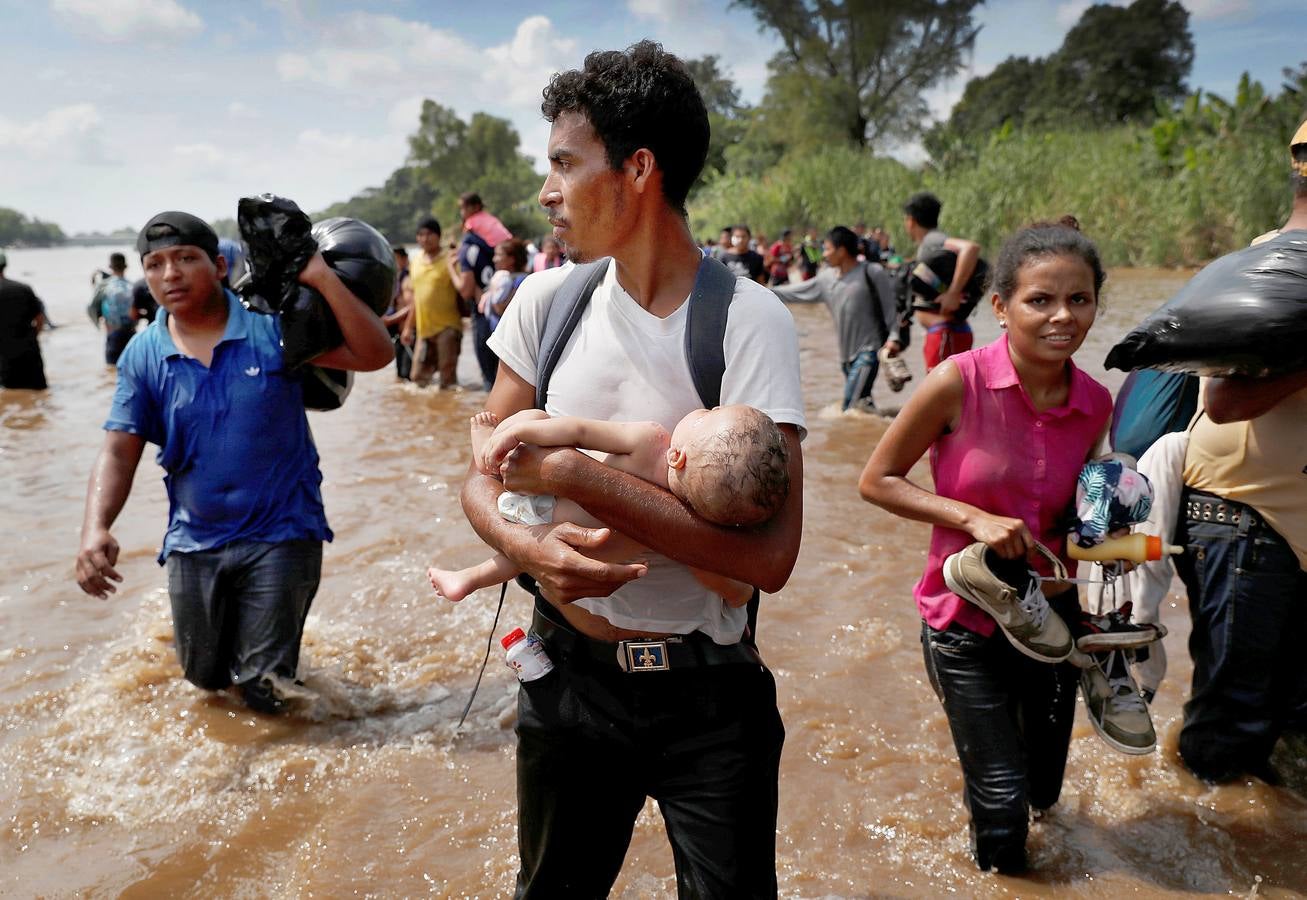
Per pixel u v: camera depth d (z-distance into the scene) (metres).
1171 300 2.81
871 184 32.84
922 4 55.00
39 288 44.84
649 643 1.98
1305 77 30.50
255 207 3.37
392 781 3.49
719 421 1.74
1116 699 2.86
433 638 4.68
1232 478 3.15
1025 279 2.62
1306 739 3.43
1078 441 2.75
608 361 1.96
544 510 1.89
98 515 3.70
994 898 2.83
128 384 3.81
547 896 2.16
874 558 5.55
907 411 2.81
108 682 4.18
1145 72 75.00
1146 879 2.90
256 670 3.88
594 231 1.90
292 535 3.89
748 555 1.78
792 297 9.46
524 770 2.12
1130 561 2.74
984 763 2.85
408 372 12.34
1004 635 2.83
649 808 3.31
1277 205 24.41
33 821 3.24
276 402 3.85
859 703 3.98
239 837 3.17
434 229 11.43
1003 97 82.94
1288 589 3.14
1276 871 2.93
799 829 3.18
